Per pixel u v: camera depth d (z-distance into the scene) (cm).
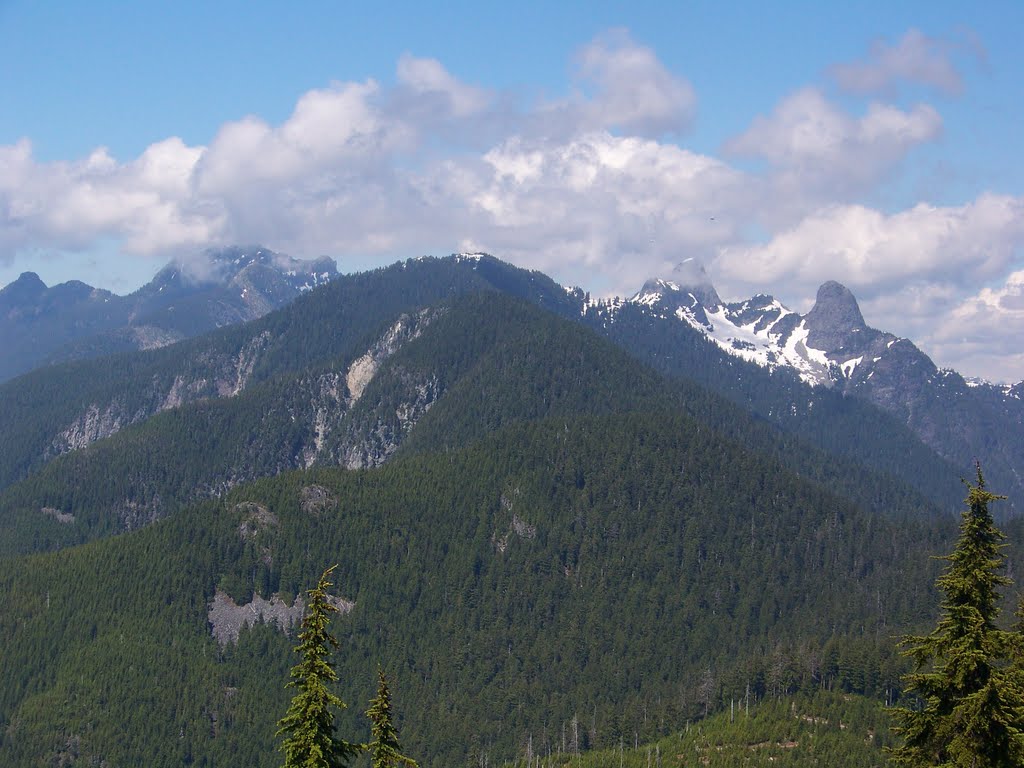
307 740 6806
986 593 6262
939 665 6538
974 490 6356
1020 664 6303
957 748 6069
